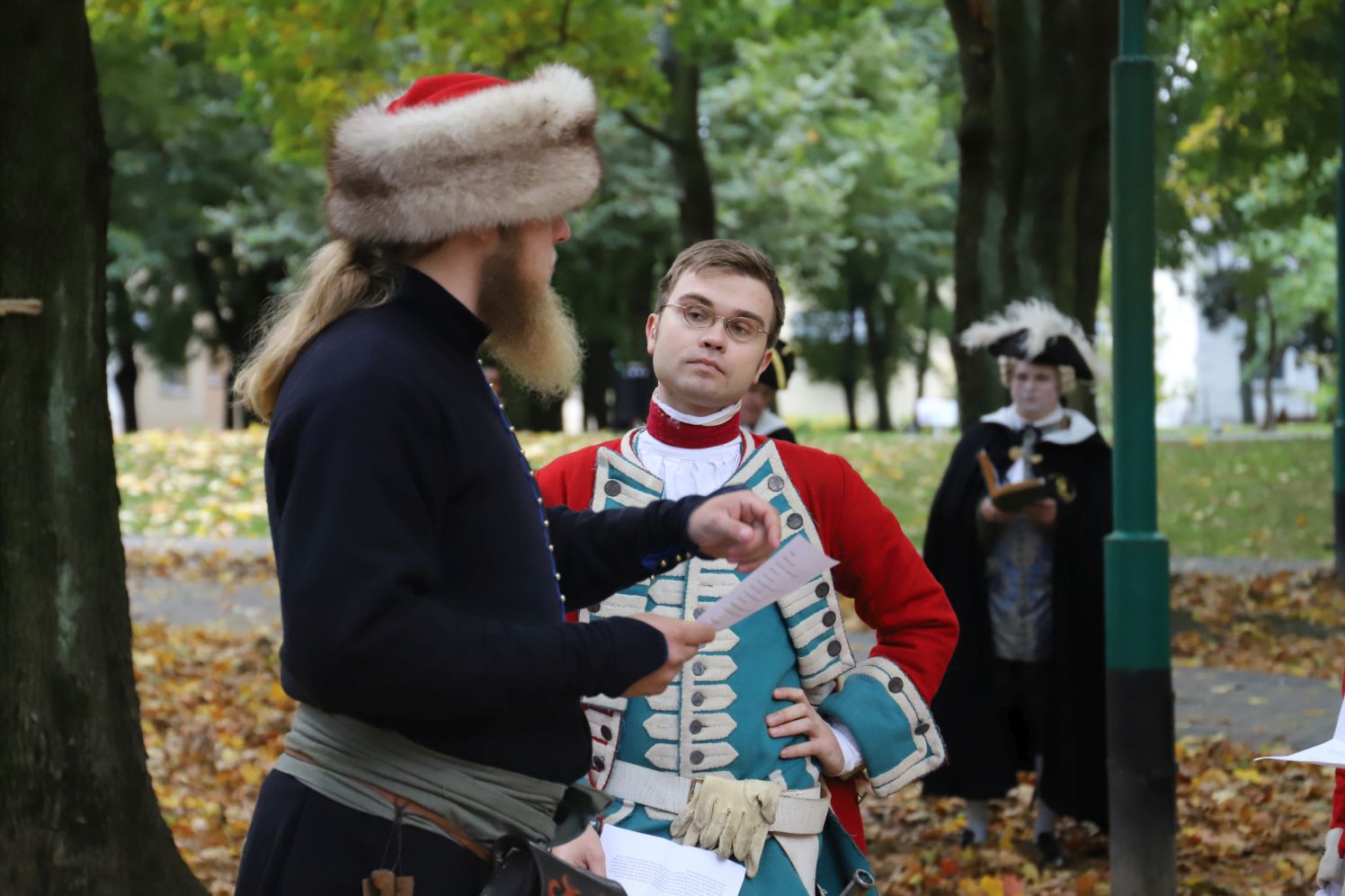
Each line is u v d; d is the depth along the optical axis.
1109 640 4.85
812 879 2.87
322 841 2.01
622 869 2.75
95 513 4.00
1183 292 27.06
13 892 3.80
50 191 3.89
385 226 2.03
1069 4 9.19
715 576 2.92
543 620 2.07
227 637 10.67
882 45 27.69
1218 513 17.66
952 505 5.84
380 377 1.92
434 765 2.02
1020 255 9.23
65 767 3.88
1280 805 6.61
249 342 2.20
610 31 11.84
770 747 2.85
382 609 1.81
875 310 39.97
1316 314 41.62
